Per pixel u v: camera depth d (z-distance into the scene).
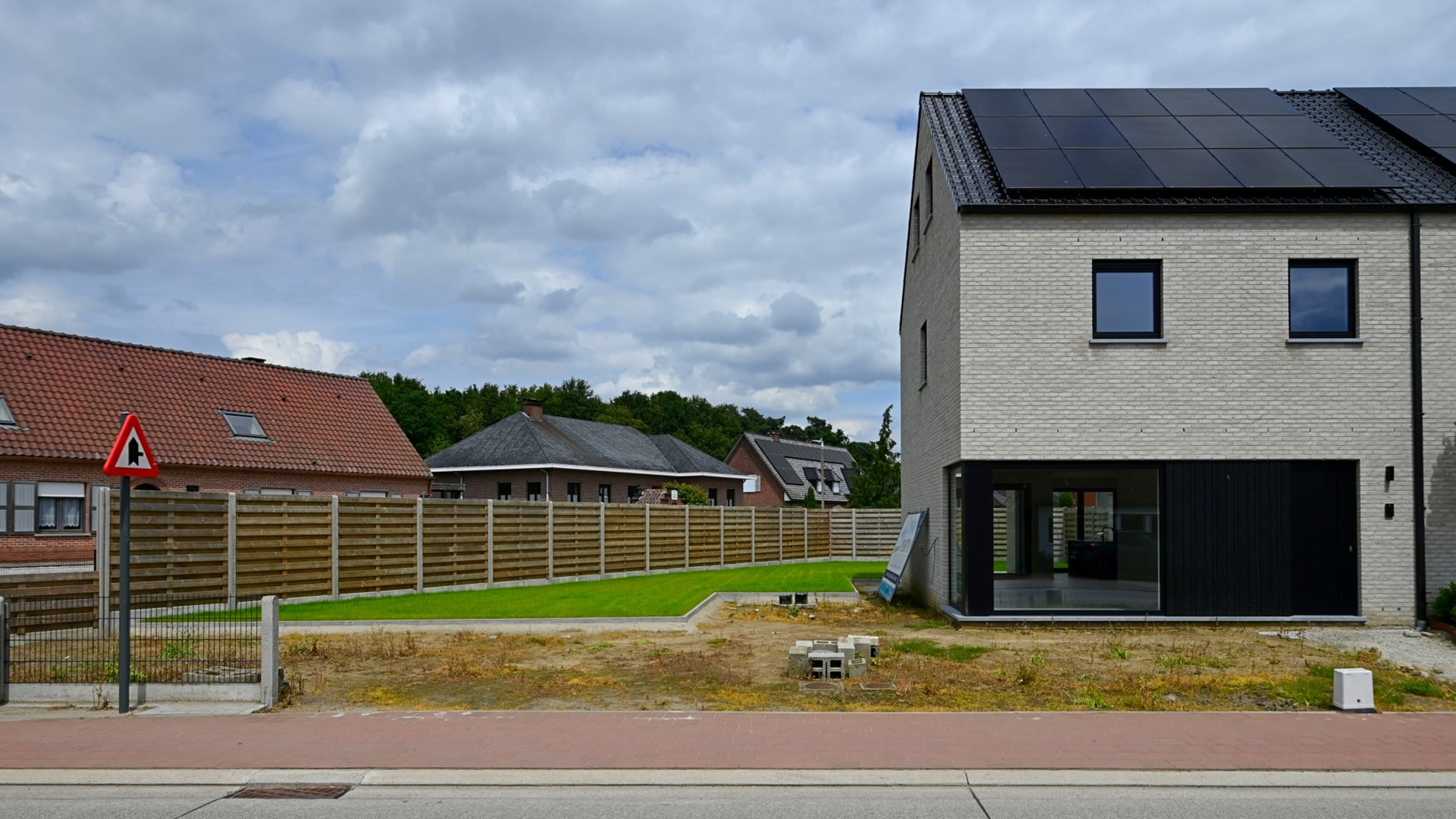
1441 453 14.03
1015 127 16.12
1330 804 6.48
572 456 39.16
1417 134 15.86
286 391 33.31
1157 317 14.37
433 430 66.25
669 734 8.05
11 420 24.62
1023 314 14.33
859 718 8.57
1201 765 7.21
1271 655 11.86
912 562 19.97
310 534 18.34
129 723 8.52
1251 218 14.23
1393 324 14.12
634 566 26.75
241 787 6.96
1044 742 7.77
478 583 21.70
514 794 6.71
